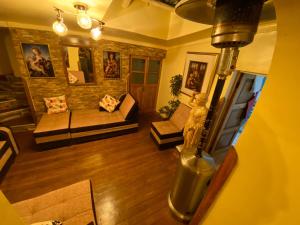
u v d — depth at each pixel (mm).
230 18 718
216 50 2541
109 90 3934
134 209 1818
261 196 522
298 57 414
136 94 4371
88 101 3756
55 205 1354
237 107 2518
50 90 3283
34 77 3066
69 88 3443
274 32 1651
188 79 3266
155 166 2543
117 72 3848
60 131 2689
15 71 3730
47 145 2670
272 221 493
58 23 1903
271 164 493
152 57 4113
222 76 979
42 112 3330
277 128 473
